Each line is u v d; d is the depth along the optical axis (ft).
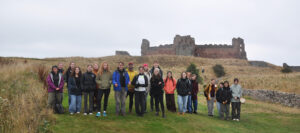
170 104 37.86
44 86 39.68
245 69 223.30
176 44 350.23
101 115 29.60
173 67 231.50
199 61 271.69
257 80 110.63
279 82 96.27
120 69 30.27
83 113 30.01
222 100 38.22
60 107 28.81
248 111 52.60
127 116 30.37
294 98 68.08
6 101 25.77
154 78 32.32
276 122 39.75
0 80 38.88
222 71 201.05
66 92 47.14
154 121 29.25
